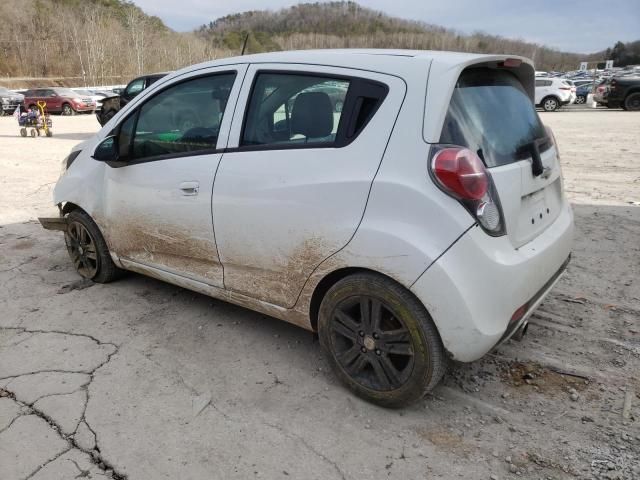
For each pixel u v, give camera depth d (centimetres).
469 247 235
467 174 233
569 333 351
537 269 264
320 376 307
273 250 290
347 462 241
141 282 441
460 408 278
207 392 291
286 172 280
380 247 248
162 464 239
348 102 267
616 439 253
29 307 396
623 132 1484
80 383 300
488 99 274
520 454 245
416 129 245
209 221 317
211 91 328
